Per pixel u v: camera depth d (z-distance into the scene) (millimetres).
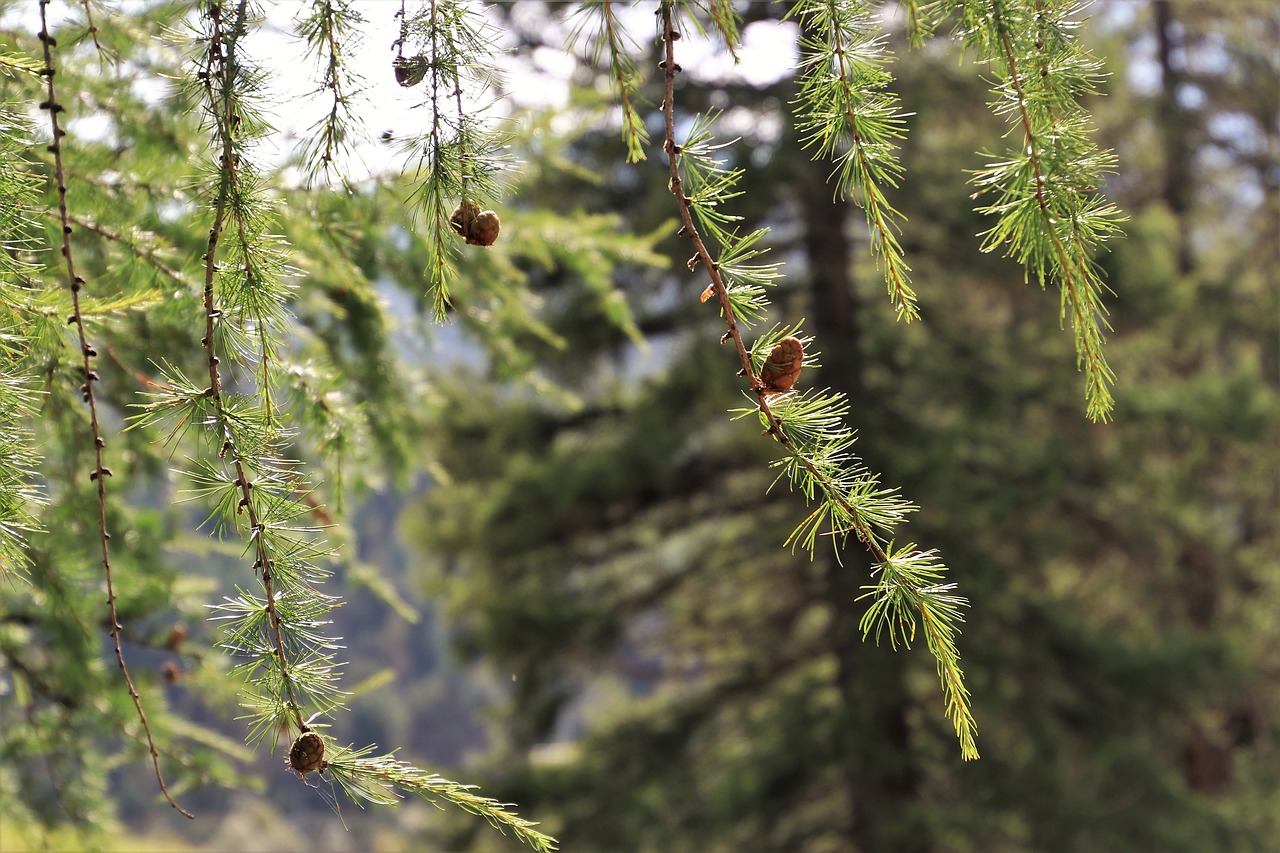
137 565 2869
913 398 8008
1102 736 7816
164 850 11172
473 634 8320
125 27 1867
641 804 7598
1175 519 9102
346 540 2807
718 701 8609
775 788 7742
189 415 1049
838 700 8086
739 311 1022
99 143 1883
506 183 1099
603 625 8266
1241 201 12883
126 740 2994
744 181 6387
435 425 7336
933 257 8227
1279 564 10836
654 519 8570
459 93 1062
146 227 1941
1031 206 1068
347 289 2502
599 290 3449
